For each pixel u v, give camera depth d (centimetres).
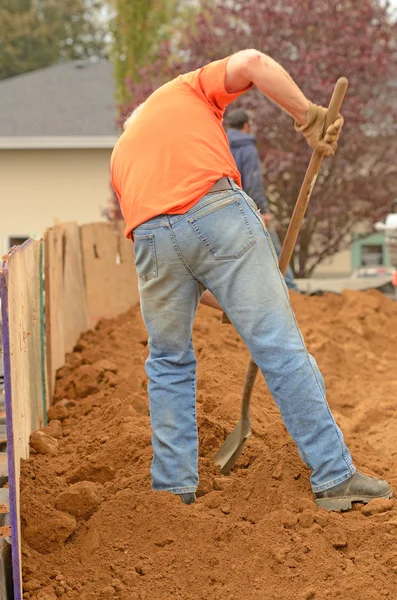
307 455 788
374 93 2778
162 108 789
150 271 793
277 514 765
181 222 765
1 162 4384
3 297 671
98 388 1287
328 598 671
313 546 729
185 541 750
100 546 756
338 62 2561
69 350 1543
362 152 2716
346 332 1672
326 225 2900
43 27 8856
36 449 978
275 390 783
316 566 710
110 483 858
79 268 1717
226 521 765
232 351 1429
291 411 781
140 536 764
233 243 762
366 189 2764
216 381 1162
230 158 792
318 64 2583
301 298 1920
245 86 779
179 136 775
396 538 731
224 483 834
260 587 695
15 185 4397
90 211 4397
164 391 814
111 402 1127
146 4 3303
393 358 1580
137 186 781
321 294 2027
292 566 712
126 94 3362
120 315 1825
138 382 1222
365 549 731
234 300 774
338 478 785
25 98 4806
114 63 3397
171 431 814
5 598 673
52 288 1323
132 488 831
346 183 2753
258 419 1012
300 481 817
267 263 774
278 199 2756
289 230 814
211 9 2709
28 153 4378
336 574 702
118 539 763
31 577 714
